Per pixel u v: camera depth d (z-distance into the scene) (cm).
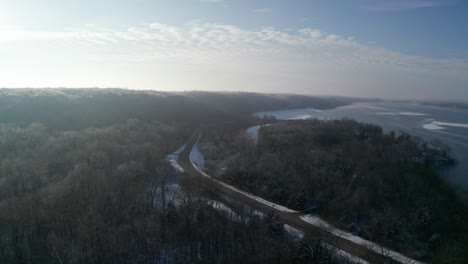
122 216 4394
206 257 3800
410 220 5191
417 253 4362
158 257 3822
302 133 10062
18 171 5841
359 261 3950
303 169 6856
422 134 13888
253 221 4438
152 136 8906
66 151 6944
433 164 8688
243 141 9150
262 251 3866
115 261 3644
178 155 8400
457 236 4853
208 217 4481
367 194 5753
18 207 4466
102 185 5059
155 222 4378
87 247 3678
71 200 4697
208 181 6291
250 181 6525
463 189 6831
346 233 4822
